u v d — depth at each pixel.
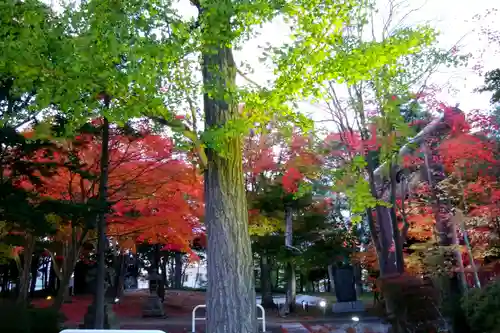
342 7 4.88
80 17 4.29
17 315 9.17
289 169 13.42
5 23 4.36
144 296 29.59
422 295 9.35
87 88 4.33
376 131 9.32
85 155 13.88
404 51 5.03
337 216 20.83
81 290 31.97
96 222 12.92
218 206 5.54
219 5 4.27
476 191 11.09
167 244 18.89
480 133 11.16
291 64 4.74
